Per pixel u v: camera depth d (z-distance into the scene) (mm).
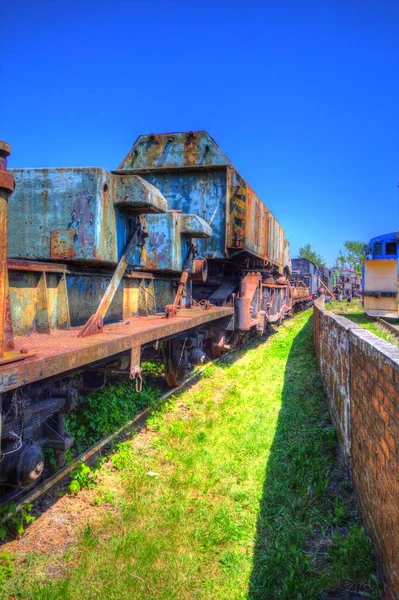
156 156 9609
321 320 8445
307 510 4027
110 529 3746
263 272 13562
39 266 3928
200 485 4453
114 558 3363
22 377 2656
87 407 5652
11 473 3121
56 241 4312
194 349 7707
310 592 3000
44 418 3639
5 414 3096
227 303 10453
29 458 3148
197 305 9117
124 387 6711
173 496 4277
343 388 4859
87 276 4816
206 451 5215
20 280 3764
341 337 5125
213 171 9352
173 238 6598
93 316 4258
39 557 3346
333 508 4039
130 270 5711
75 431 5211
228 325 9672
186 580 3178
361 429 3779
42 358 2867
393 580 2658
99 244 4324
